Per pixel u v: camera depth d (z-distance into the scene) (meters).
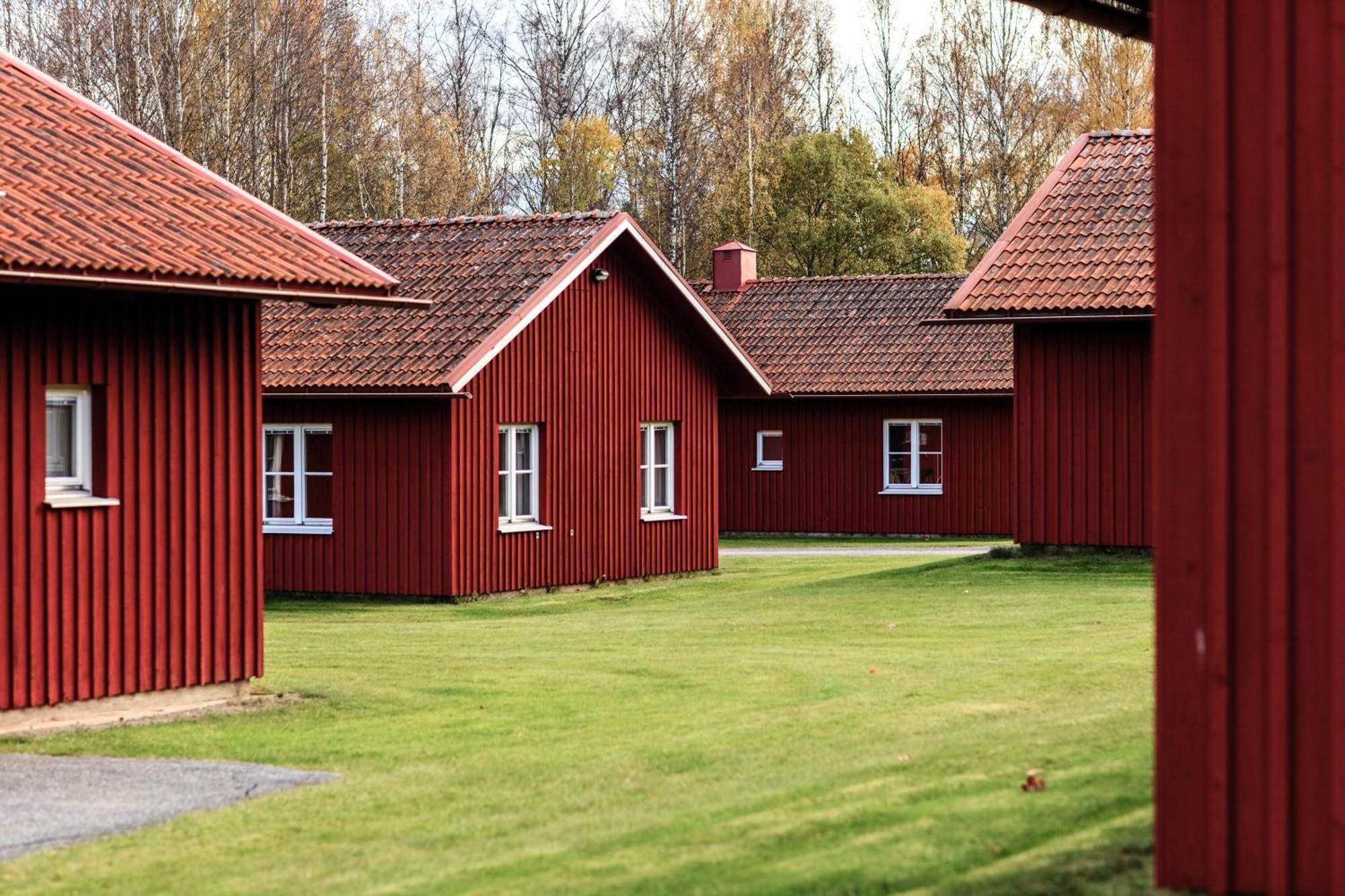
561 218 25.98
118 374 13.05
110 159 14.30
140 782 10.16
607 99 65.44
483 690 13.93
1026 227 23.70
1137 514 21.98
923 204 52.31
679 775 9.80
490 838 8.40
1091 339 22.19
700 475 28.05
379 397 23.47
